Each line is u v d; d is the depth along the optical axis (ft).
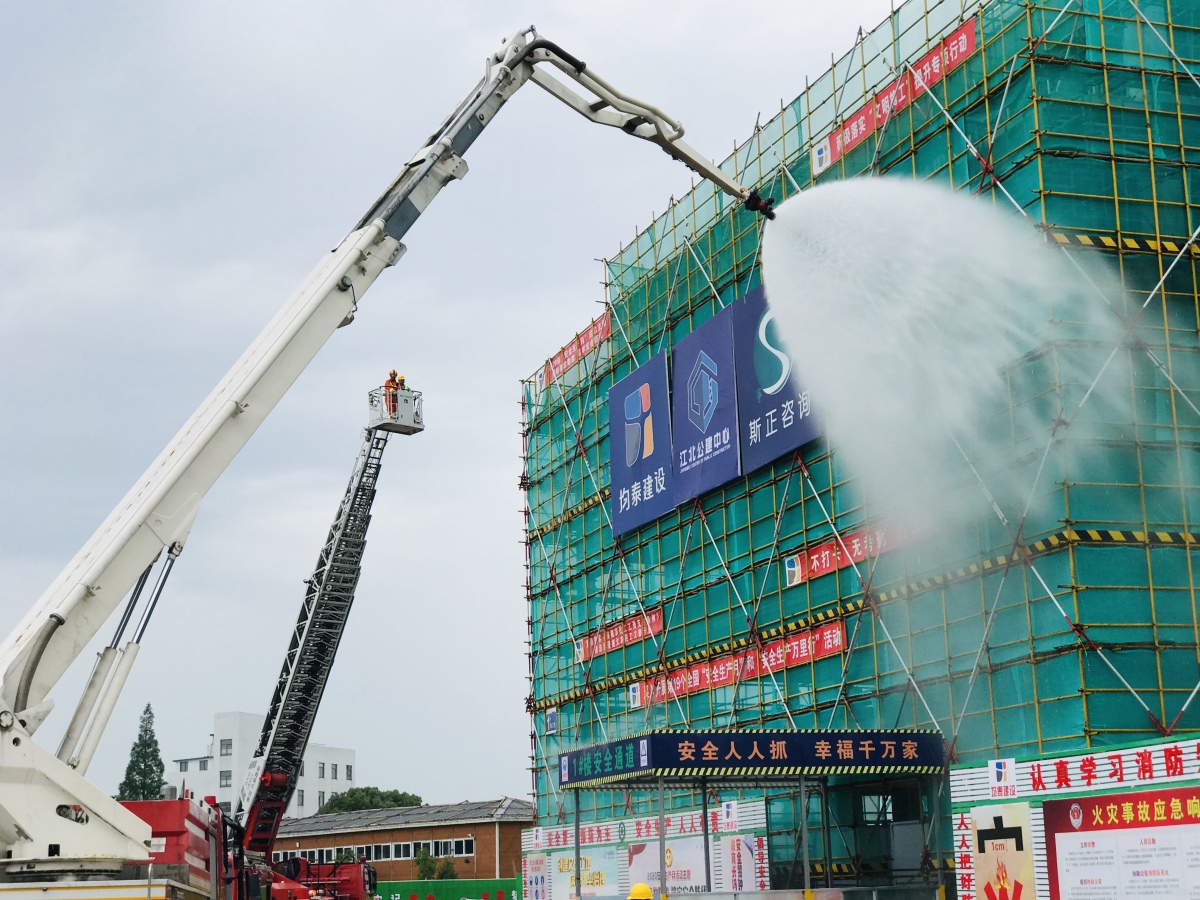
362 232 69.97
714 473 135.85
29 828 53.98
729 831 124.57
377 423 160.56
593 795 161.48
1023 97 99.35
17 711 55.06
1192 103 101.35
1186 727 89.66
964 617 101.45
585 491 169.37
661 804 92.73
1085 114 98.68
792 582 123.95
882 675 110.22
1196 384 96.22
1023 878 83.97
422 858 258.16
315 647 165.17
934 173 109.09
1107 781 78.43
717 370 136.05
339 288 68.95
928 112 110.32
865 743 98.43
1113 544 91.56
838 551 117.08
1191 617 91.97
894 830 108.68
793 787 114.42
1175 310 97.14
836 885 116.06
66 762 57.31
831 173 123.24
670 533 147.02
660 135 78.79
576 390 173.68
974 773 88.94
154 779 379.96
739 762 94.58
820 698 118.62
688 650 141.59
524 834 171.22
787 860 123.13
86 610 58.49
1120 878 76.79
